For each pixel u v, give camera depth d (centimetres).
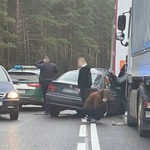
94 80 3234
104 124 2848
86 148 1975
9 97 2930
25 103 3819
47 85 3431
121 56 3712
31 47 10906
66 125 2741
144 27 2241
